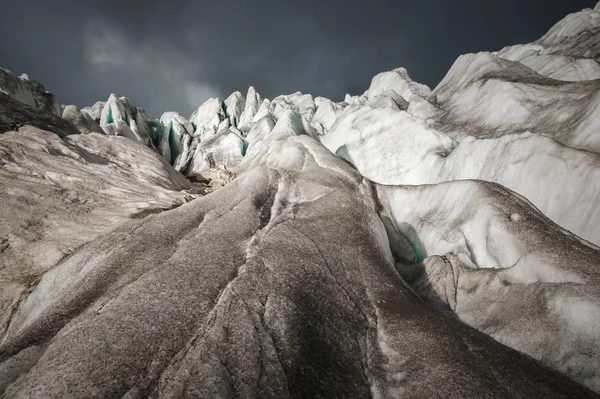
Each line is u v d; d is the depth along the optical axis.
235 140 40.69
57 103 36.81
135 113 52.44
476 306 9.56
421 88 41.16
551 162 12.78
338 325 7.38
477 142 17.14
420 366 6.32
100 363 5.49
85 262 9.30
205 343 5.96
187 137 52.50
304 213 12.98
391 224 16.12
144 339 6.00
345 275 9.39
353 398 5.69
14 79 31.92
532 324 7.94
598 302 7.32
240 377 5.41
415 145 22.80
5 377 5.42
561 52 33.22
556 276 8.47
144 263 8.61
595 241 10.53
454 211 13.66
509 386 5.83
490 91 23.17
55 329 6.51
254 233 10.81
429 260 12.02
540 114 18.39
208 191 22.39
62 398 4.91
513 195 12.19
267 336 6.40
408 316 7.99
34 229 11.20
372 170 24.25
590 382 6.66
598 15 38.56
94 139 21.53
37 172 14.54
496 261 10.78
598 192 10.88
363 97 50.84
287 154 20.03
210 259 8.82
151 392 5.06
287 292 7.83
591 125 13.95
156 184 18.86
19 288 8.97
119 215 12.88
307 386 5.61
